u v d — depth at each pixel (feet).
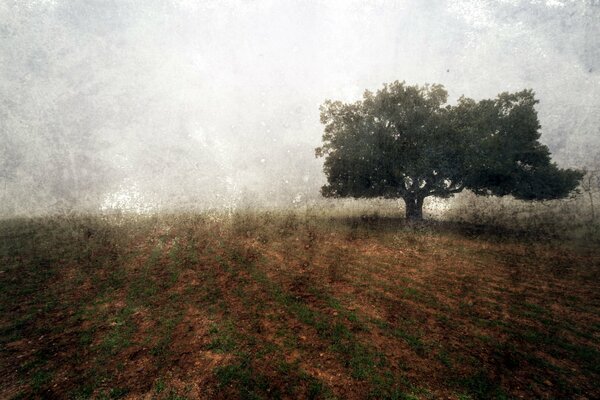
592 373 7.95
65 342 10.14
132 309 12.42
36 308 12.66
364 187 33.12
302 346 9.50
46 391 7.85
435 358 8.80
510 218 31.14
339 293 13.43
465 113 29.40
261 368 8.48
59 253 20.42
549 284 13.84
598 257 17.15
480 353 8.98
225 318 11.42
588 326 10.18
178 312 12.05
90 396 7.62
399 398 7.25
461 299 12.64
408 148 30.04
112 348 9.73
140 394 7.64
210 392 7.63
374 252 19.95
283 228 27.17
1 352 9.62
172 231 26.55
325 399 7.25
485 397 7.24
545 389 7.42
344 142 32.68
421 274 15.72
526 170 28.76
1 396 7.70
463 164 28.32
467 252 19.60
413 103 30.37
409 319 11.07
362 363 8.60
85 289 14.55
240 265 17.42
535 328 10.21
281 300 12.80
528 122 27.12
